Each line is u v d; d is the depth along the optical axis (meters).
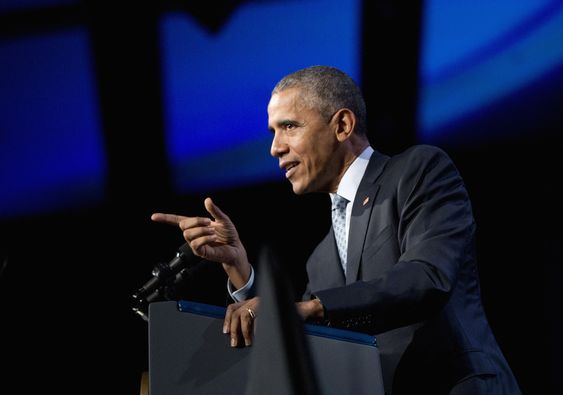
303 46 11.28
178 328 4.07
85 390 11.54
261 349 1.97
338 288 4.79
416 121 10.92
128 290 11.53
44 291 11.51
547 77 10.56
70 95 11.59
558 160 10.59
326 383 4.17
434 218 5.60
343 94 6.56
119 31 11.51
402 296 4.81
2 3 11.48
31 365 11.53
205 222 5.38
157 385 3.87
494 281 10.95
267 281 1.96
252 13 11.39
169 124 11.47
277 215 11.27
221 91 11.41
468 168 10.85
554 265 10.68
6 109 11.57
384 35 11.02
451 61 10.87
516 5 10.66
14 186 11.55
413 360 5.56
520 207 10.77
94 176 11.54
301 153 6.50
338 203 6.61
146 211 11.47
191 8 11.47
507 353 10.91
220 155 11.40
